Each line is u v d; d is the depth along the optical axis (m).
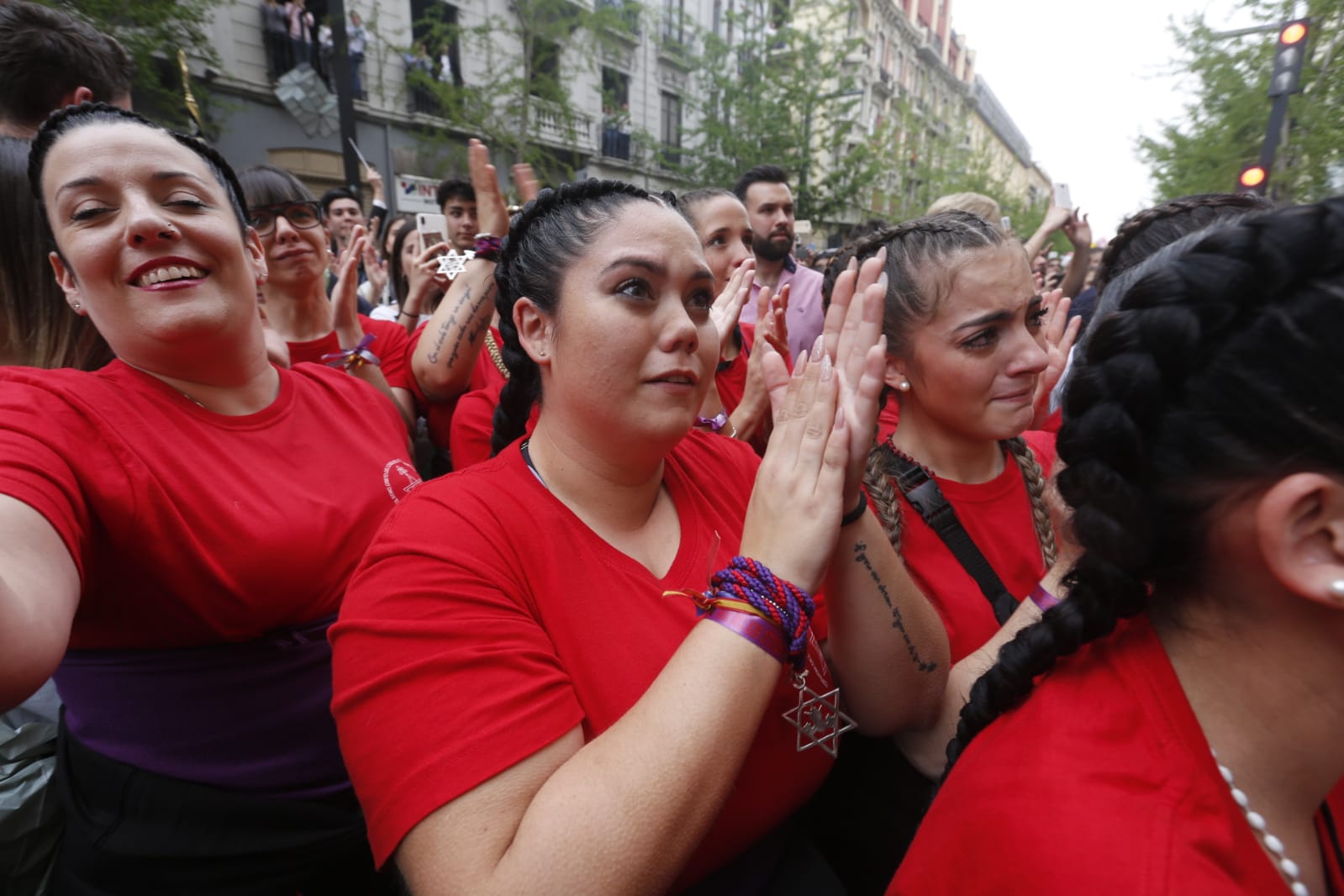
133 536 0.99
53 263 1.14
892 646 1.04
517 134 13.45
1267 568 0.53
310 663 1.16
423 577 0.82
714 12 18.80
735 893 1.00
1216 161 7.90
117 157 1.06
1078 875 0.52
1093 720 0.60
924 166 23.88
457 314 2.03
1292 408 0.48
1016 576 1.38
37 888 1.13
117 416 1.04
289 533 1.13
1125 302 0.61
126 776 1.06
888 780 1.21
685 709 0.74
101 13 7.32
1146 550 0.58
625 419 0.92
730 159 16.22
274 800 1.11
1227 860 0.53
